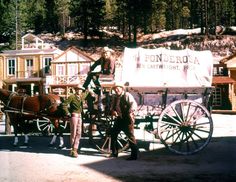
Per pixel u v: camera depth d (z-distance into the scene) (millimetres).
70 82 49750
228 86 41469
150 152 11977
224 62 43219
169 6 116250
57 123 12844
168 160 10500
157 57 11812
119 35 111812
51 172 8898
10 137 16156
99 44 96625
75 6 96438
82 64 51594
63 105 11141
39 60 56125
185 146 13273
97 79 11969
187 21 120625
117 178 8297
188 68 11836
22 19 98625
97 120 11703
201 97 11883
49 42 103062
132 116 10586
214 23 97875
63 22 113938
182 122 11477
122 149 11273
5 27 91562
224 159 10617
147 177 8391
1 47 87562
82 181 8039
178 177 8398
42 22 124250
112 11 114625
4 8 92188
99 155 11367
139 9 93375
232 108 41281
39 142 14336
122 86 10750
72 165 9766
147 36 103375
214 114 35312
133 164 9906
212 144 13766
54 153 11719
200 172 8906
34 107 12758
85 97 11461
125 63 11742
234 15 109562
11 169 9195
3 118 28266
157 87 11492
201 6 97375
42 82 55375
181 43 83938
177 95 11820
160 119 11406
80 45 97375
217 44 79500
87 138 15172
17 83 56750
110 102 11422
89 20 95688
